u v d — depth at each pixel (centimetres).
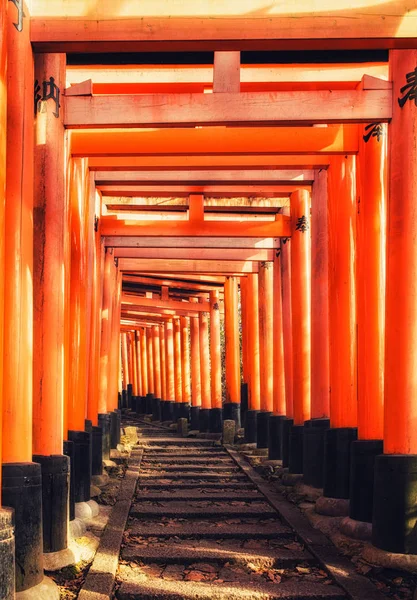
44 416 669
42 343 674
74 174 905
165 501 1010
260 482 1144
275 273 1393
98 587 612
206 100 704
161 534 811
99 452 1102
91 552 709
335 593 627
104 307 1357
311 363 1045
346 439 880
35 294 678
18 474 566
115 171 1054
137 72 835
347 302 901
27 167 607
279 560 723
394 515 672
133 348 3388
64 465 671
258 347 1705
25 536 564
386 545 675
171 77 834
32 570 567
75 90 707
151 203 1270
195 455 1488
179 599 623
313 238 1054
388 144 715
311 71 830
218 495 1047
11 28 600
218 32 619
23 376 590
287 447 1241
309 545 758
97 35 618
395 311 696
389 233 707
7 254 589
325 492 888
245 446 1582
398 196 699
